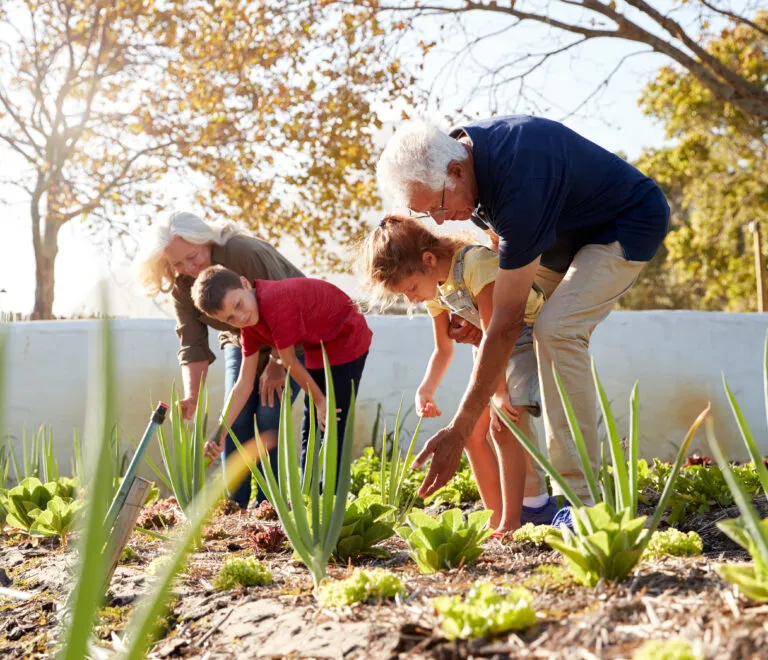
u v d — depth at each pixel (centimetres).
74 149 1334
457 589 155
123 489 183
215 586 185
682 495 285
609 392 537
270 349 343
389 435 522
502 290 212
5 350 77
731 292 1991
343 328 320
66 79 1315
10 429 497
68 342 505
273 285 305
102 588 174
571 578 155
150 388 500
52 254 1352
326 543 178
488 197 218
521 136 220
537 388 253
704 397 545
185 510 257
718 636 107
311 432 211
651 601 129
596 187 230
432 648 119
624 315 550
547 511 263
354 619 141
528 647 114
